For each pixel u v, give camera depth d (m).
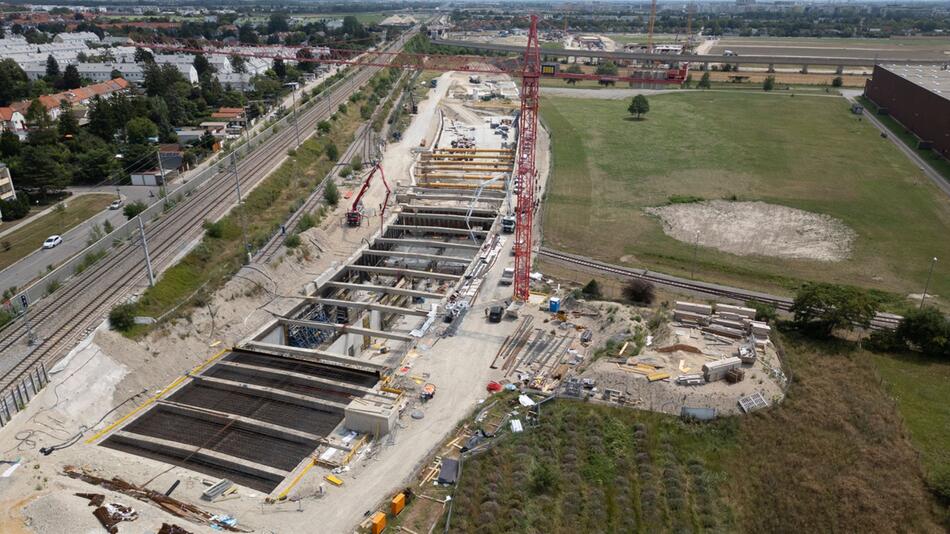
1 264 91.25
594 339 77.06
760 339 72.50
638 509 51.81
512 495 52.09
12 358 63.88
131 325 70.81
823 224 116.31
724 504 52.69
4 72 180.12
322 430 62.38
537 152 161.50
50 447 56.16
